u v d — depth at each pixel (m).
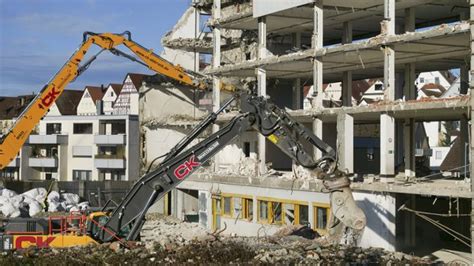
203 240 24.61
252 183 34.28
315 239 26.22
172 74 44.03
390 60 29.00
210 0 47.88
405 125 32.38
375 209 27.55
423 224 30.22
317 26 33.03
